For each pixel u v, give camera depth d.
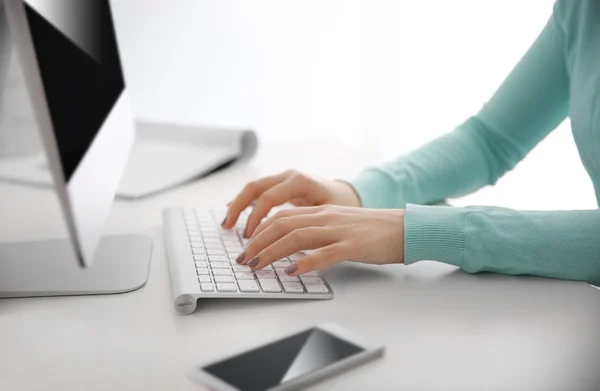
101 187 0.66
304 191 0.91
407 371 0.55
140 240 0.84
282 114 2.11
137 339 0.61
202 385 0.49
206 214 0.95
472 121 1.10
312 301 0.69
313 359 0.54
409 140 2.22
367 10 2.14
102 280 0.72
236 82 1.98
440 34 2.13
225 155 1.22
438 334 0.62
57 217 0.92
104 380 0.54
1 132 0.71
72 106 0.59
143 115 1.88
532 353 0.59
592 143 0.90
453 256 0.76
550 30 1.03
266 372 0.51
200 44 1.90
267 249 0.72
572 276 0.75
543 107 1.05
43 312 0.66
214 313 0.66
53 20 0.59
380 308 0.67
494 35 2.06
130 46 1.82
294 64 2.09
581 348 0.60
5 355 0.58
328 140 1.42
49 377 0.54
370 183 0.98
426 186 1.02
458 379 0.54
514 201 2.07
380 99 2.20
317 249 0.73
